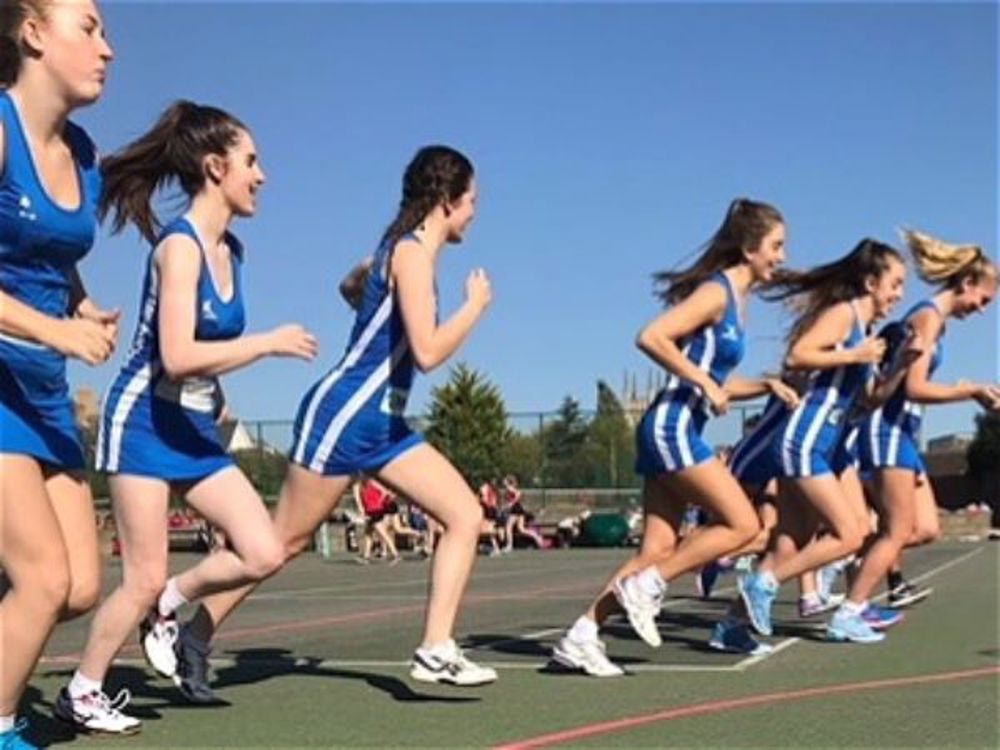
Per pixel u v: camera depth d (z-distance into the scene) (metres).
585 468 30.97
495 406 35.78
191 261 4.68
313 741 4.54
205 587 5.13
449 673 5.27
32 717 5.04
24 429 3.88
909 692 5.50
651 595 6.07
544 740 4.53
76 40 3.88
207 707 5.24
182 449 4.80
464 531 5.28
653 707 5.18
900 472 7.48
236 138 4.85
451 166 5.20
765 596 7.00
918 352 7.45
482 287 5.20
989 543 24.83
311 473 5.24
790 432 7.10
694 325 6.04
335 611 10.20
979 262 7.60
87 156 4.14
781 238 6.21
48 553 3.86
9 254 3.93
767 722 4.84
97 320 4.01
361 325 5.24
